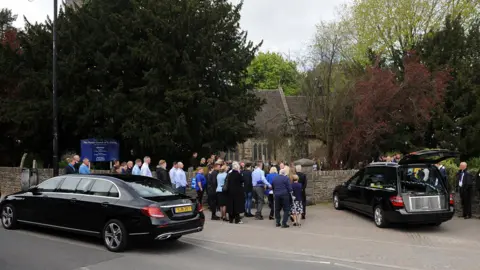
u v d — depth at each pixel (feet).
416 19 94.84
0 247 29.27
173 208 28.73
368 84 63.16
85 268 24.08
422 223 38.34
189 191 55.57
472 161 61.46
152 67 62.34
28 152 74.84
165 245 31.53
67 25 66.95
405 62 74.08
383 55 96.73
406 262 27.25
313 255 29.09
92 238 32.81
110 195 29.73
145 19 62.28
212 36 64.69
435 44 79.61
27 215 33.96
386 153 70.85
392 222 37.40
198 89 63.00
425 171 41.16
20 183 64.49
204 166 55.47
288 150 74.08
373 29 97.91
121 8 68.18
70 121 64.49
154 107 61.62
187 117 62.85
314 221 42.52
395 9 95.45
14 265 24.48
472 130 65.77
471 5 92.07
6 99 65.82
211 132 62.54
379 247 31.35
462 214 46.52
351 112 66.28
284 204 39.11
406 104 65.31
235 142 69.87
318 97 69.87
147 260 26.37
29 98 64.49
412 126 71.00
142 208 27.71
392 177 38.60
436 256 28.71
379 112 63.72
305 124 72.90
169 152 62.64
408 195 36.86
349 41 97.81
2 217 36.14
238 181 41.16
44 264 24.80
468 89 71.51
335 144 67.31
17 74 67.67
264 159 123.34
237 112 67.21
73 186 32.09
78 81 62.64
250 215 45.75
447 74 70.49
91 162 68.80
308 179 54.13
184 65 61.57
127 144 66.80
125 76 65.36
